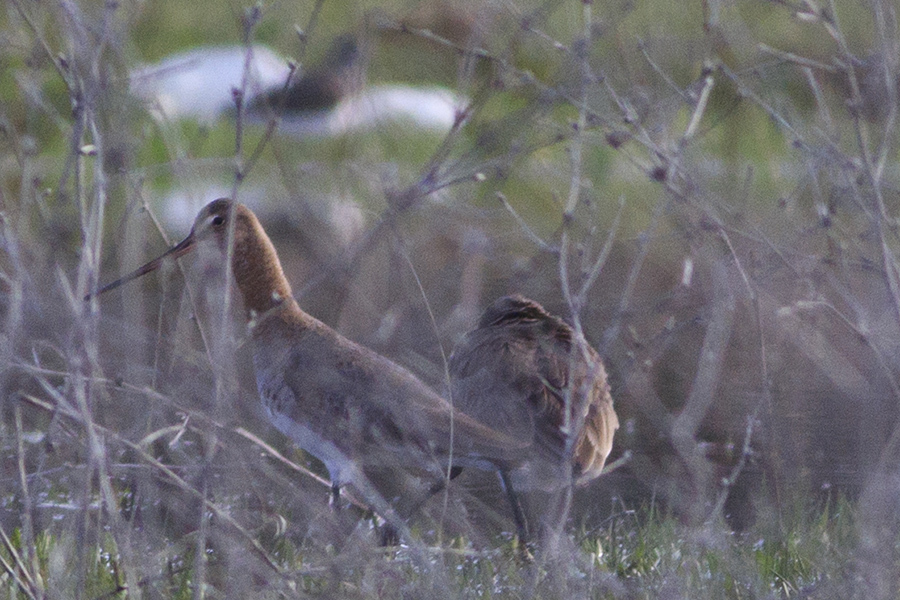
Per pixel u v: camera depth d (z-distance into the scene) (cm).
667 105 1642
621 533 1652
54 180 2970
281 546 1491
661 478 1875
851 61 1469
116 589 1237
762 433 2014
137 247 1622
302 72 3391
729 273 1714
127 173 1362
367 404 1617
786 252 1705
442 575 1259
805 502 1677
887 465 1334
